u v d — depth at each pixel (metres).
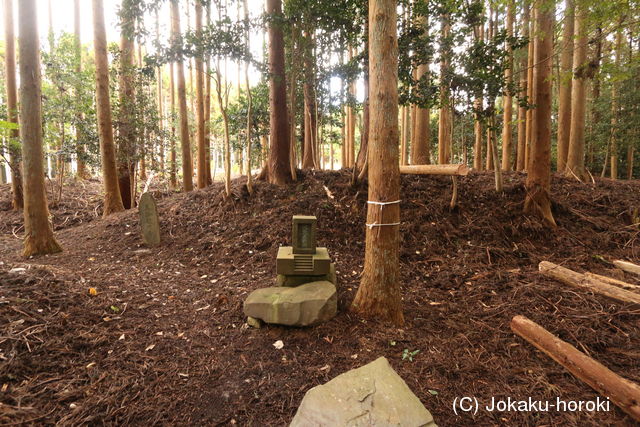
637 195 6.34
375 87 2.74
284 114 6.42
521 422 1.91
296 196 5.95
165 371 2.25
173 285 3.74
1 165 7.95
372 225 2.91
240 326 2.86
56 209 8.18
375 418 1.73
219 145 19.83
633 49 8.80
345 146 14.80
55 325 2.46
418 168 3.04
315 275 3.18
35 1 4.43
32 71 4.59
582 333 2.76
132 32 4.63
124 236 5.65
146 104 8.43
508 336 2.79
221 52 5.01
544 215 5.38
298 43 5.95
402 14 5.15
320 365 2.38
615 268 4.37
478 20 4.91
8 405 1.78
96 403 1.91
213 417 1.90
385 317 2.91
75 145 8.12
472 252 4.66
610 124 9.91
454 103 5.32
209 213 5.96
